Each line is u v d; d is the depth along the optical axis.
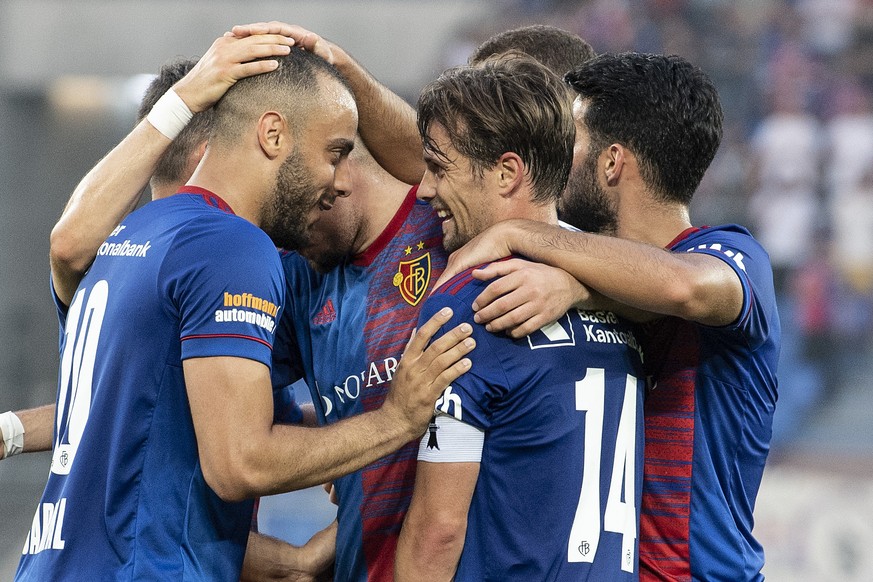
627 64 8.99
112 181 8.71
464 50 41.22
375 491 9.08
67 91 43.38
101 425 7.83
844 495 25.83
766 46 38.03
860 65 37.06
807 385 32.22
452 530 7.82
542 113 8.05
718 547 8.58
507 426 7.80
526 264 7.88
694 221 35.44
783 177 35.06
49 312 34.41
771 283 8.75
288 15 43.66
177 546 7.79
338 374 9.43
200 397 7.48
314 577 10.48
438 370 7.77
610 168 8.97
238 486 7.48
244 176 8.27
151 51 43.56
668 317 8.68
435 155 8.20
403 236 9.41
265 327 7.65
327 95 8.30
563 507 7.80
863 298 33.22
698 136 8.81
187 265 7.66
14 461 28.98
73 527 7.80
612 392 8.08
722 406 8.62
